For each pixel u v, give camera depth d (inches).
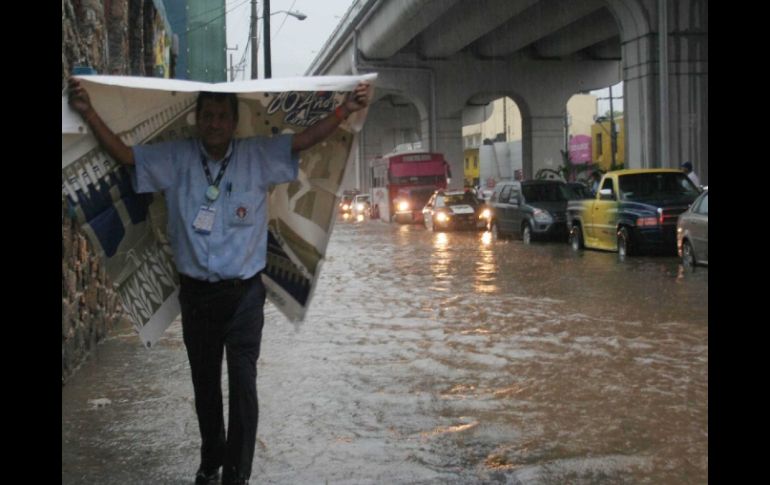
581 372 261.3
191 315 157.2
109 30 472.7
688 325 343.3
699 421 204.5
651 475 169.0
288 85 152.7
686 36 930.7
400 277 566.6
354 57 1764.3
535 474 170.2
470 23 1459.2
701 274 527.5
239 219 154.5
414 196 1466.5
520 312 390.3
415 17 1380.4
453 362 279.0
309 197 168.6
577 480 167.0
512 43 1669.5
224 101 154.1
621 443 189.6
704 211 541.0
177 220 155.3
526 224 877.8
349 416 214.7
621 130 2474.2
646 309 390.9
